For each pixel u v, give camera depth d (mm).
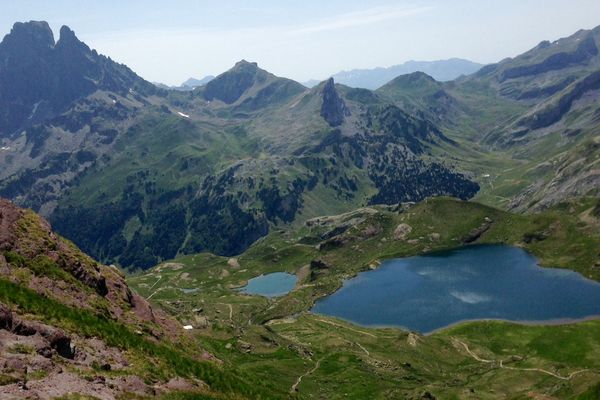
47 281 69500
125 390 51094
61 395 42594
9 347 46906
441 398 143375
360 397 144000
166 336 81750
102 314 71688
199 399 59562
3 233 72125
